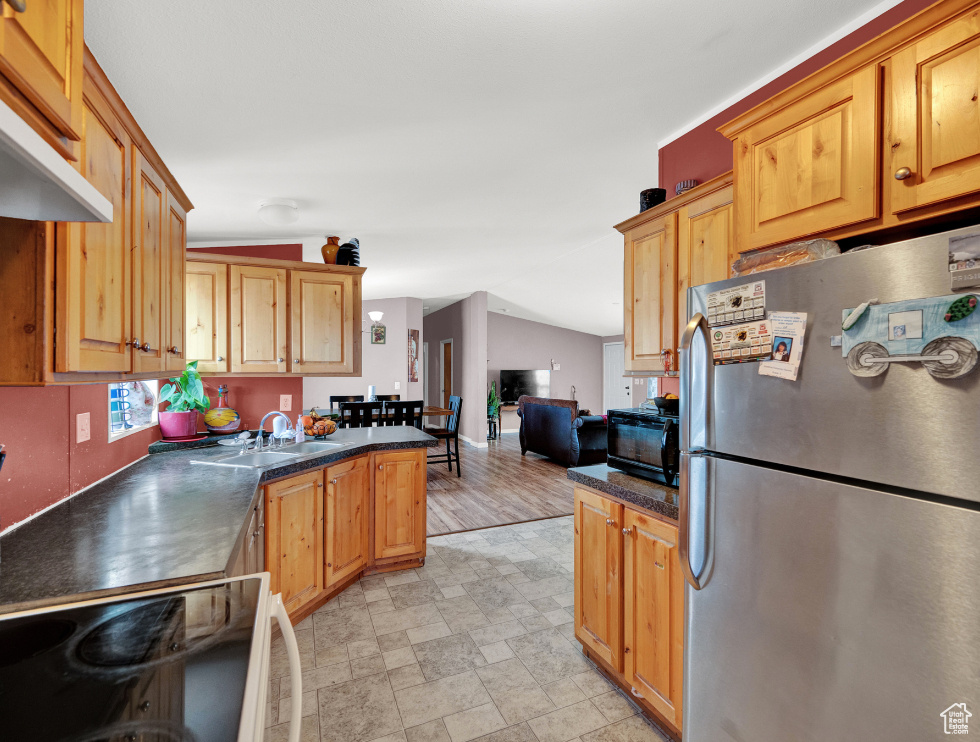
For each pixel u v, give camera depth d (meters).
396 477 3.10
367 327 7.93
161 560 1.22
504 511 4.43
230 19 1.51
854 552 0.94
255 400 3.45
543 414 6.79
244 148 2.36
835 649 0.97
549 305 8.69
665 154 2.54
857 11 1.65
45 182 0.64
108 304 1.22
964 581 0.80
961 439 0.80
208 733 0.63
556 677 2.03
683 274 1.93
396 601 2.70
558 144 2.55
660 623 1.66
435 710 1.83
